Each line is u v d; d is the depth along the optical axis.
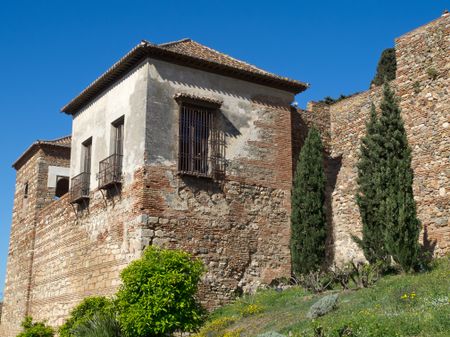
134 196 19.42
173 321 15.52
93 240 21.77
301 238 20.28
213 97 21.08
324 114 24.34
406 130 20.77
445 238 18.73
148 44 19.81
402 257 16.98
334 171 23.48
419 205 19.75
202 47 22.61
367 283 16.84
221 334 15.93
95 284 21.16
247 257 20.52
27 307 28.09
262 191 21.39
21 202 32.16
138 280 15.86
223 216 20.34
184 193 19.75
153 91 19.92
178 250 18.48
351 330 11.69
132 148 20.05
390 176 17.88
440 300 12.48
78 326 16.28
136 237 18.94
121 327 15.88
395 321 11.57
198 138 20.47
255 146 21.61
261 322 15.87
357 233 21.73
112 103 21.97
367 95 22.92
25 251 29.84
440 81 19.97
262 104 22.17
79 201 23.03
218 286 19.70
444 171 19.20
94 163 22.58
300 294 18.33
